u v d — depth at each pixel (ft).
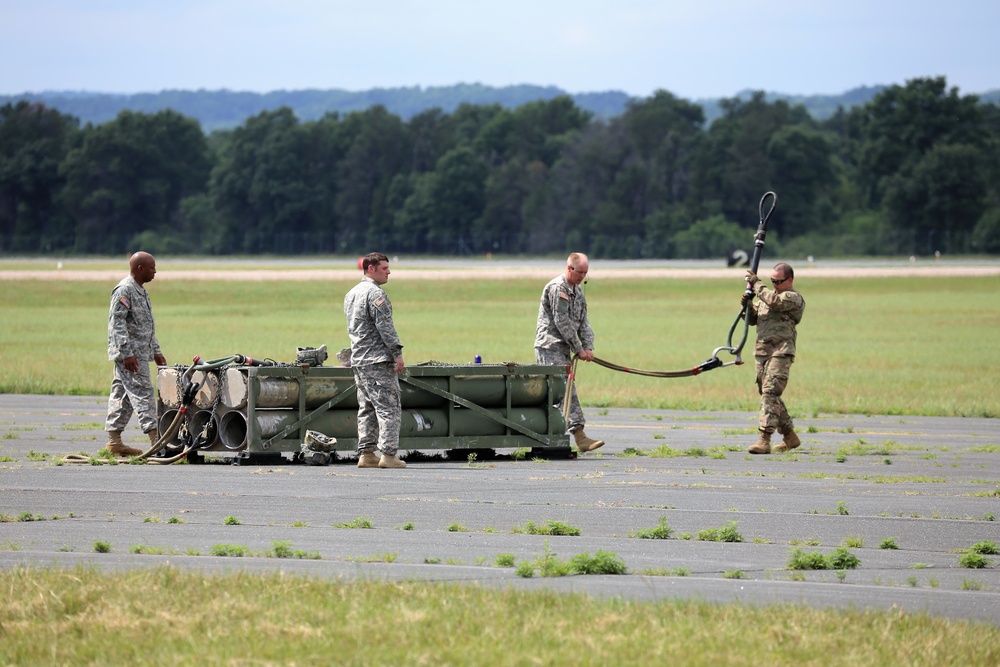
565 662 69.46
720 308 635.25
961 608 87.92
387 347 156.76
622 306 652.48
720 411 244.01
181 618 77.51
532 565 97.30
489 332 459.32
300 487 140.36
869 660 71.31
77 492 134.82
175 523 117.29
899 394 273.95
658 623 77.41
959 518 123.75
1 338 437.99
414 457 171.53
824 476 152.25
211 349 367.04
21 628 75.77
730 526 113.09
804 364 356.18
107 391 270.46
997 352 396.98
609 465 163.43
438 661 69.56
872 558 105.29
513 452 176.55
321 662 69.36
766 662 70.28
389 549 105.40
